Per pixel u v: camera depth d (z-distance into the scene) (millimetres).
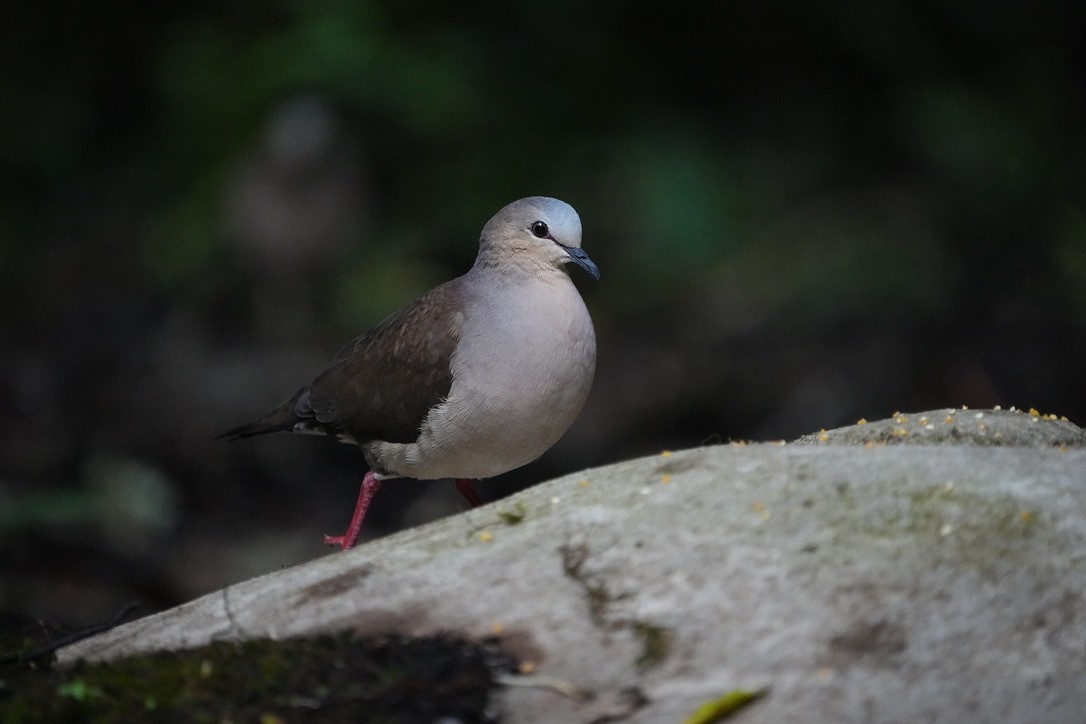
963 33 16453
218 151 16344
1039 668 3996
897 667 4039
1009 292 14227
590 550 4539
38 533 11445
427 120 15773
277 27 16641
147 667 4566
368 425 7434
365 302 14953
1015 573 4191
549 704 4141
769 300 14070
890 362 13516
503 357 6832
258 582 5055
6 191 17406
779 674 4074
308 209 15203
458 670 4258
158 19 17906
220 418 13641
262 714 4180
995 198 15055
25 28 17859
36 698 4484
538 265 6973
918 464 4648
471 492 7895
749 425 13508
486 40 16609
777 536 4410
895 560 4266
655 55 16891
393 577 4711
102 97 17812
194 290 15523
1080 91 16281
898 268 14141
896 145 15891
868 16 16297
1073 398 13531
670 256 14695
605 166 15773
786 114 16422
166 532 12281
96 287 16172
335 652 4418
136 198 17234
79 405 13977
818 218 15008
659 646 4203
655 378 13758
